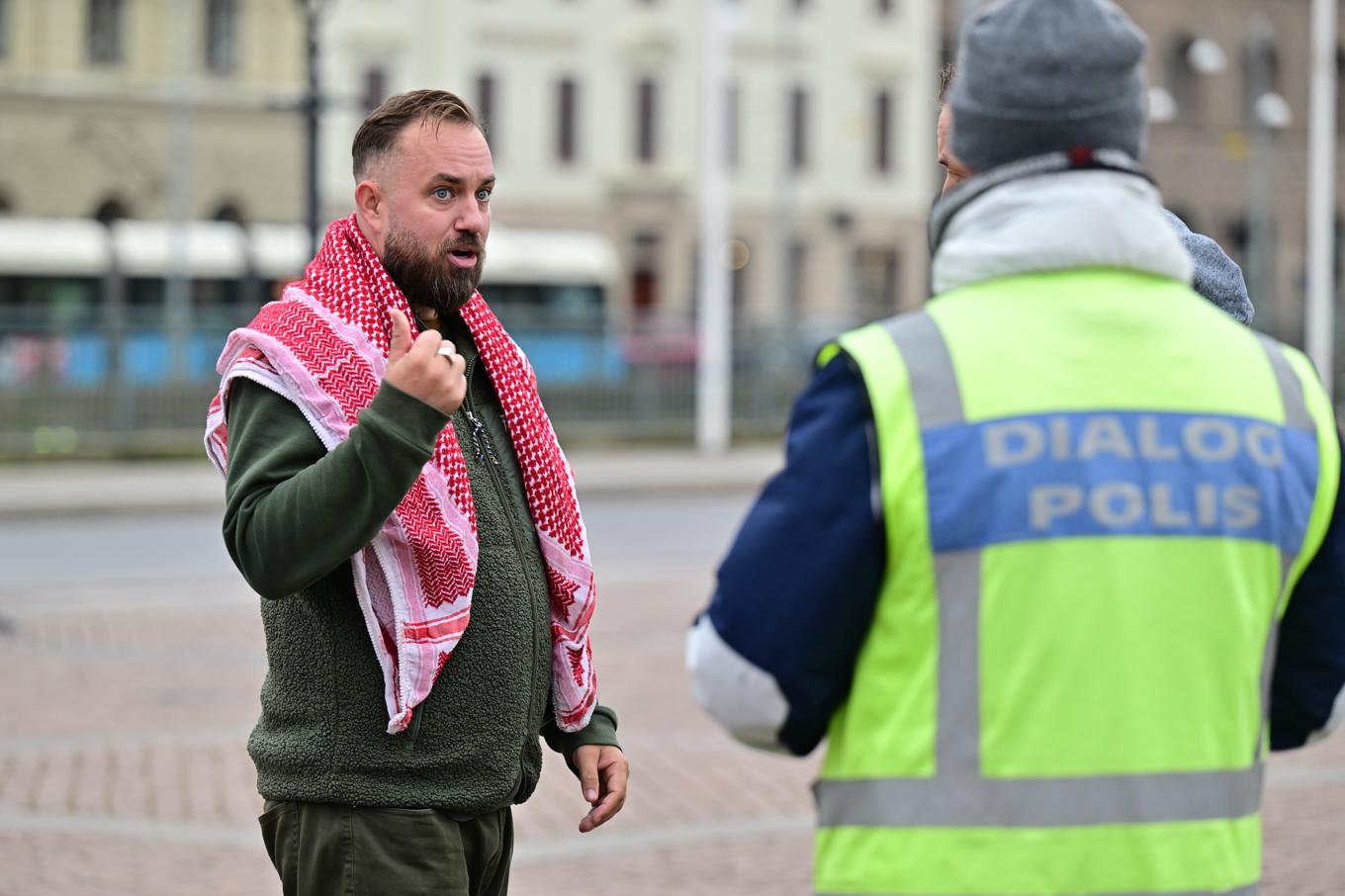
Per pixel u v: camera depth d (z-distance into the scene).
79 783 19.64
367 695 7.94
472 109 8.44
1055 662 6.14
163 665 26.81
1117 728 6.14
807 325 73.69
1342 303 81.62
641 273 131.00
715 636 6.31
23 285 98.25
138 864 16.62
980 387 6.29
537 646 8.36
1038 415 6.26
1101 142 6.46
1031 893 6.08
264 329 8.02
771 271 132.75
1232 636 6.30
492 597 8.16
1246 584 6.38
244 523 7.68
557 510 8.58
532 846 17.31
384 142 8.26
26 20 108.50
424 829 7.96
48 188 109.25
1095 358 6.36
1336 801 18.73
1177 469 6.30
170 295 101.50
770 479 6.40
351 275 8.22
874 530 6.20
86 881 16.06
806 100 133.50
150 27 110.62
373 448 7.37
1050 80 6.36
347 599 7.97
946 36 136.88
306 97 49.78
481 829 8.27
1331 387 72.00
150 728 22.47
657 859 16.84
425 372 7.40
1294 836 17.39
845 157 134.38
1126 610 6.17
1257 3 139.75
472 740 8.08
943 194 6.82
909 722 6.21
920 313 6.56
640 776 20.05
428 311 8.52
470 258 8.34
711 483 58.62
